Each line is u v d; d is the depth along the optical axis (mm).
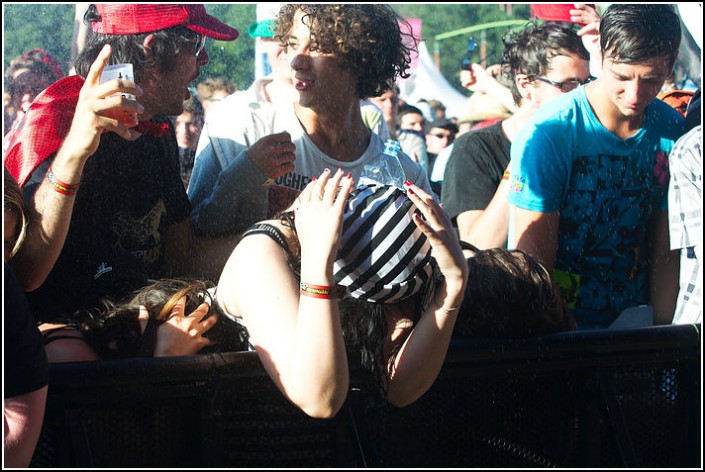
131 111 1638
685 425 1736
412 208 1597
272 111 2459
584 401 1679
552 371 1663
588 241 2475
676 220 2324
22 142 1898
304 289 1479
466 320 1656
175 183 2244
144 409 1497
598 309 2494
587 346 1645
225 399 1530
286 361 1478
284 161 2219
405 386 1594
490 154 2963
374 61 2320
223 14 3158
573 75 2875
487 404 1662
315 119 2371
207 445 1521
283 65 2553
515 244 2445
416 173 2582
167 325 1697
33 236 1683
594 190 2441
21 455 1345
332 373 1463
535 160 2383
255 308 1536
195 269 2287
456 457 1667
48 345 1658
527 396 1674
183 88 2201
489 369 1641
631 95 2334
